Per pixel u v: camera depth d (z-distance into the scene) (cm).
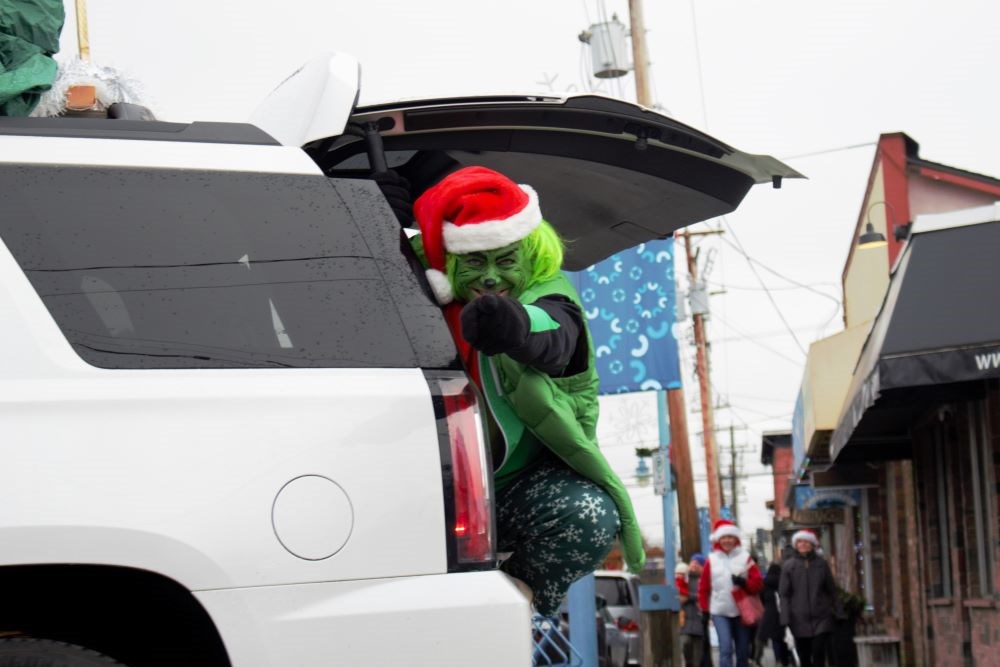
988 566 1181
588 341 388
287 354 322
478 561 319
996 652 1091
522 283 382
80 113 398
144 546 296
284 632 301
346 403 317
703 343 3869
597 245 505
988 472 1104
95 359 311
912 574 1625
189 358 316
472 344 332
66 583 320
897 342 878
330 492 310
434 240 381
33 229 323
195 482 303
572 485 387
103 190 331
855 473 2014
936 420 1384
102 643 324
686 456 2275
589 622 1132
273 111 379
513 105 399
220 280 327
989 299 872
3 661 297
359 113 392
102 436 302
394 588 309
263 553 303
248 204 337
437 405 323
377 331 329
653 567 2495
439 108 397
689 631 1620
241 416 310
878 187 2191
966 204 2134
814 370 1741
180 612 323
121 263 324
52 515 293
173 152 340
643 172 441
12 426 299
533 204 379
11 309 312
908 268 915
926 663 1481
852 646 1537
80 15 468
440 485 319
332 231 338
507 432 381
